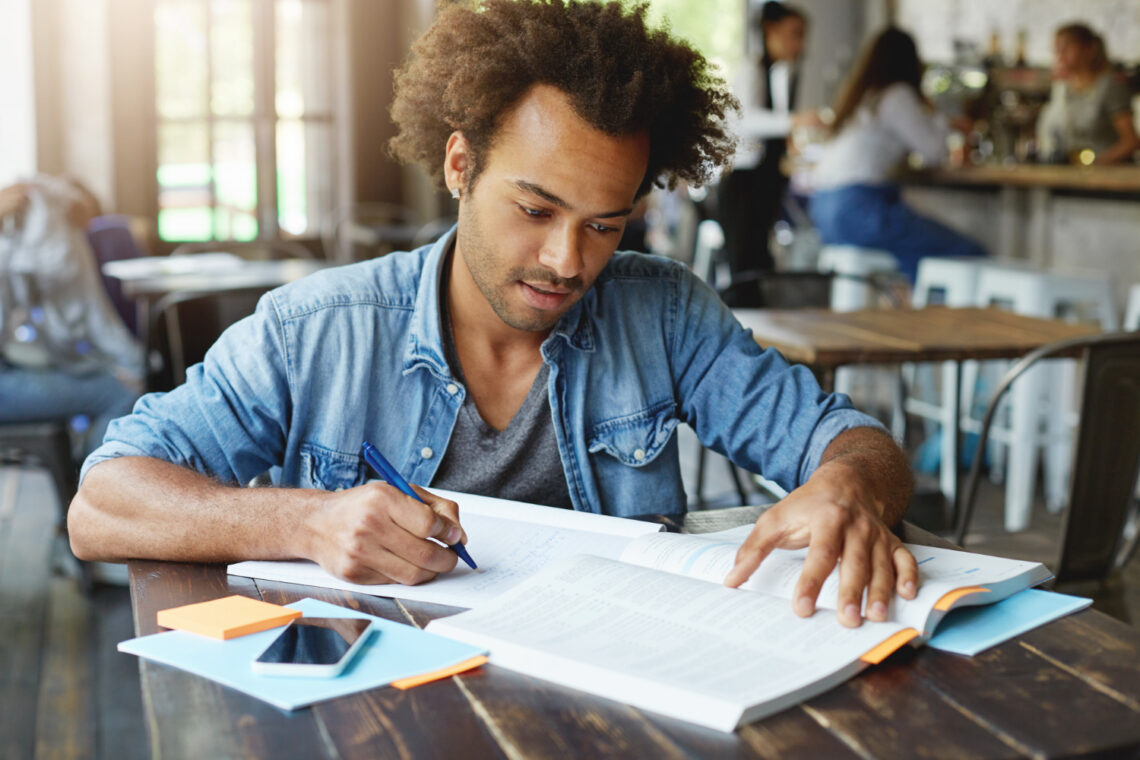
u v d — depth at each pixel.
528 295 1.19
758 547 0.98
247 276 4.06
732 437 1.41
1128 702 0.79
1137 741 0.73
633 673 0.79
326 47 6.74
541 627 0.88
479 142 1.16
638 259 1.45
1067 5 5.09
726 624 0.88
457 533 1.04
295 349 1.29
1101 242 4.46
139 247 4.55
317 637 0.87
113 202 6.24
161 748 0.72
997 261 4.18
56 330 3.43
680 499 1.41
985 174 4.41
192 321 2.54
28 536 3.57
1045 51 5.26
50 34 6.03
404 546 1.01
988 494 3.80
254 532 1.06
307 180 6.82
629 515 1.38
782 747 0.72
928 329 2.66
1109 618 0.94
